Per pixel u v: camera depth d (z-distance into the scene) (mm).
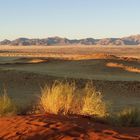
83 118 10773
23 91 30125
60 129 8914
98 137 8383
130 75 47312
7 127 9516
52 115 10789
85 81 35188
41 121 9750
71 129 8914
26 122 9734
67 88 12211
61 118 10320
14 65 59188
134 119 11820
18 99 23281
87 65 54469
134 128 10344
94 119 11352
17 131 9070
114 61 56594
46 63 60094
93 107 11641
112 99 27094
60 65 56781
